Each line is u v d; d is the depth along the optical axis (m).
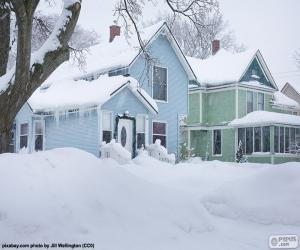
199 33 15.17
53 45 8.45
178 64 24.67
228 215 8.20
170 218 6.52
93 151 19.72
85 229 5.64
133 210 6.35
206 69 34.03
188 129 33.16
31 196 5.93
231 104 31.27
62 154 7.25
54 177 6.51
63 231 5.52
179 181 12.65
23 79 8.09
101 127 19.64
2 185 5.97
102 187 6.57
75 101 20.47
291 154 29.95
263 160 29.17
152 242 5.75
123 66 22.09
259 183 8.59
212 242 6.09
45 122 21.94
